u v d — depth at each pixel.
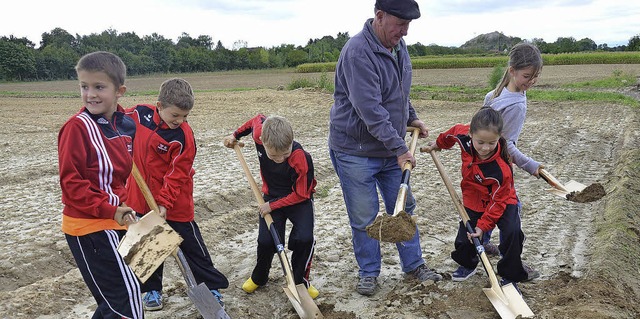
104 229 3.38
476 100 26.00
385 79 4.45
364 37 4.39
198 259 4.40
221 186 8.62
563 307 4.19
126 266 3.42
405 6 4.17
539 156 11.30
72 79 71.31
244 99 25.36
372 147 4.61
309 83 30.28
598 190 4.24
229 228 6.61
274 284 5.04
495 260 5.34
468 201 4.74
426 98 27.39
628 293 4.64
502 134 4.62
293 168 4.36
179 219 4.32
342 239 6.21
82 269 3.40
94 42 97.38
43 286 4.84
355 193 4.70
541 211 7.27
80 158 3.22
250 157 11.33
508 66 4.54
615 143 12.88
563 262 5.37
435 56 74.38
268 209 4.48
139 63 77.06
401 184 4.25
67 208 3.36
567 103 22.66
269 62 82.12
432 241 6.16
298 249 4.52
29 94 35.66
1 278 5.17
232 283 5.07
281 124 4.13
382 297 4.72
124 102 28.19
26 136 15.43
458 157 10.88
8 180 9.45
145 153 4.22
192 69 80.81
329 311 4.49
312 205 4.65
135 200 4.30
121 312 3.41
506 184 4.33
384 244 5.95
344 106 4.60
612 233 5.89
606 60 53.91
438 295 4.63
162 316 4.39
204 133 15.52
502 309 4.15
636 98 25.27
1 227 6.70
